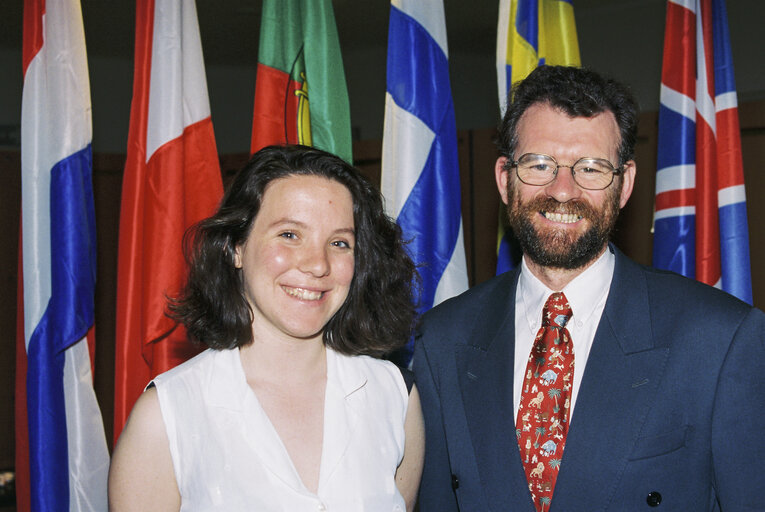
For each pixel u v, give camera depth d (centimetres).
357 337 148
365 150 445
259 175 136
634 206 378
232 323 138
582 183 146
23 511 213
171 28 201
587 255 147
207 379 136
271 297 132
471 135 440
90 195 208
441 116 209
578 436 142
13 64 496
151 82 202
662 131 223
